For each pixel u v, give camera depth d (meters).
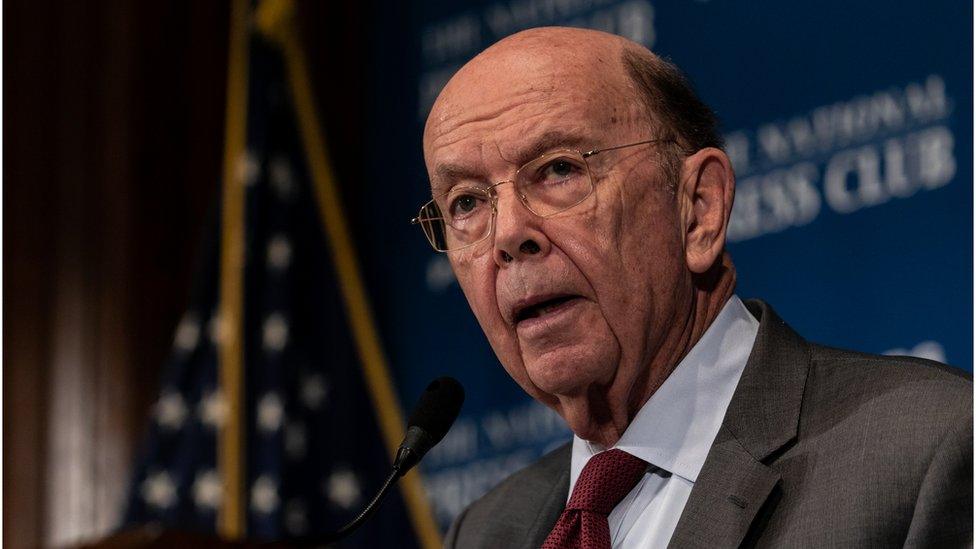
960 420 1.88
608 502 2.15
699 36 4.33
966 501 1.82
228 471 4.53
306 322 4.81
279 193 4.90
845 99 3.94
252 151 4.89
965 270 3.62
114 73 5.27
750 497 1.97
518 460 4.52
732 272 2.35
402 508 4.67
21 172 5.22
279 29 5.02
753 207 4.11
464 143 2.21
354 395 4.77
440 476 4.71
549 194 2.16
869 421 1.97
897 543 1.83
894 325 3.75
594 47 2.27
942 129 3.71
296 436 4.66
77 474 5.02
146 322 5.10
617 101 2.21
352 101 5.20
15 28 5.31
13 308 5.13
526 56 2.24
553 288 2.12
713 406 2.17
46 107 5.28
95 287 5.15
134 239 5.15
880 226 3.81
